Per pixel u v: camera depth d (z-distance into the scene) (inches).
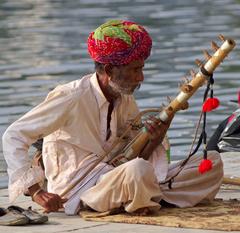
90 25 2229.3
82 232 571.8
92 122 635.5
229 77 1439.5
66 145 636.7
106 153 636.1
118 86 623.8
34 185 624.1
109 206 617.0
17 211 608.1
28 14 2561.5
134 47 613.9
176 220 591.5
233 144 812.6
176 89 1322.6
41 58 1713.8
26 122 629.9
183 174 646.5
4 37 2063.2
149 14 2449.6
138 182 600.7
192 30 2074.3
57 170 638.5
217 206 642.8
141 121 653.9
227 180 718.5
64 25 2246.6
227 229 566.3
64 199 627.2
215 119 1119.0
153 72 1503.4
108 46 615.5
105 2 2819.9
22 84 1424.7
